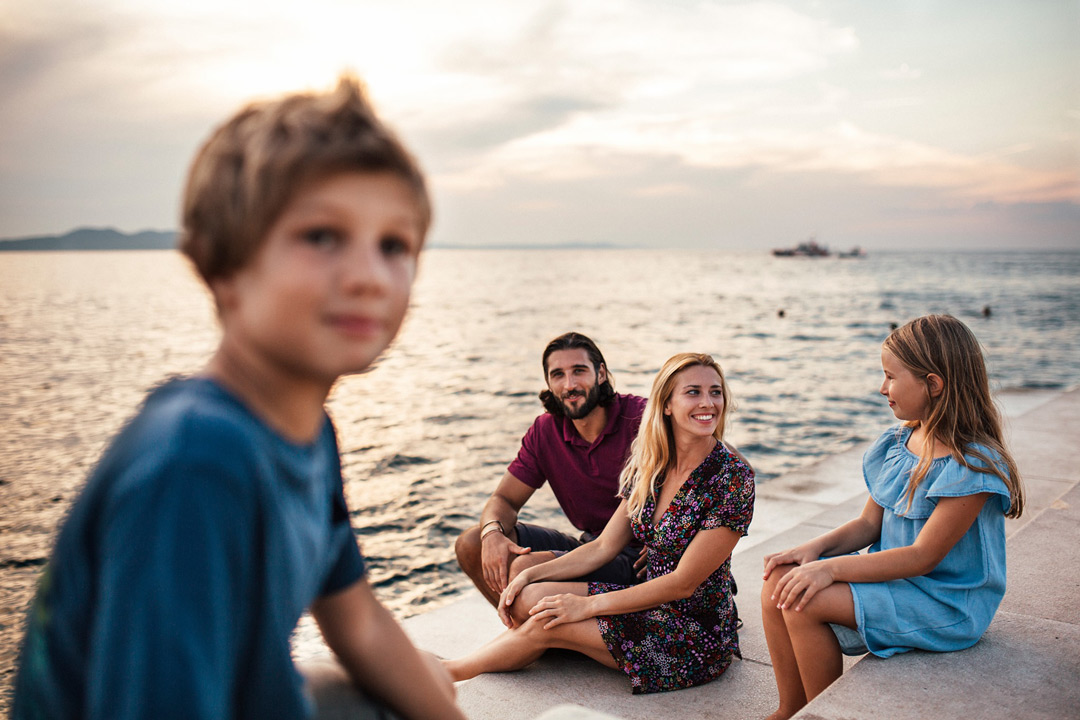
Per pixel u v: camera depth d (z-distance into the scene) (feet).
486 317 128.36
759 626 10.65
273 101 2.43
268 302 2.33
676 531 9.01
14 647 17.04
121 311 150.41
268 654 2.57
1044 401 24.06
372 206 2.32
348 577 3.66
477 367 68.18
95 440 41.47
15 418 47.80
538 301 170.19
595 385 10.81
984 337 78.48
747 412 41.60
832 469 18.38
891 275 315.17
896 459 8.71
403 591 17.58
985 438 8.00
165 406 2.38
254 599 2.49
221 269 2.40
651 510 9.37
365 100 2.43
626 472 9.91
